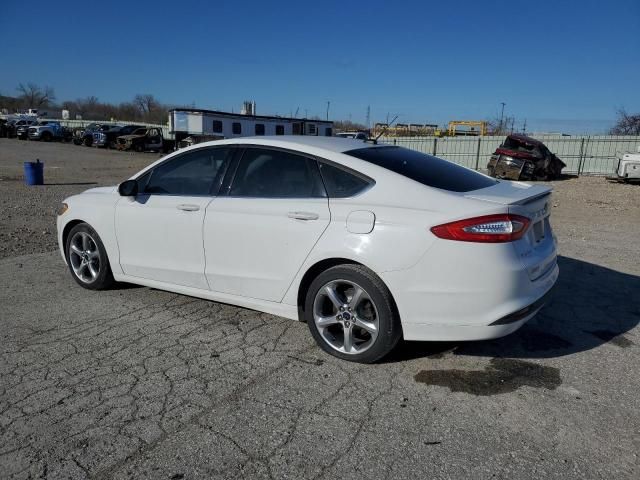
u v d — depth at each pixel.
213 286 4.24
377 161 3.74
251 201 3.98
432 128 47.78
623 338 4.10
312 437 2.79
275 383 3.36
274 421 2.94
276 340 4.02
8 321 4.37
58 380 3.38
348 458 2.62
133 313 4.56
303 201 3.74
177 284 4.48
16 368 3.54
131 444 2.73
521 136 22.89
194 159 4.44
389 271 3.35
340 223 3.53
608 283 5.54
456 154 31.61
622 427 2.90
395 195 3.46
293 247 3.72
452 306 3.26
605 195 16.31
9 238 7.82
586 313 4.63
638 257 6.80
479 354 3.79
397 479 2.47
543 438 2.79
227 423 2.92
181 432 2.83
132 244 4.70
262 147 4.08
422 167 3.88
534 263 3.41
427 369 3.56
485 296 3.21
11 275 5.73
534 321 4.43
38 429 2.85
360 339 3.66
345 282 3.55
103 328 4.23
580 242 7.87
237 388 3.29
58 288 5.26
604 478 2.49
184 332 4.16
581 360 3.71
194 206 4.25
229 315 4.52
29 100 101.75
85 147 40.78
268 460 2.61
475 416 3.00
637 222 10.37
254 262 3.95
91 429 2.85
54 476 2.49
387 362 3.66
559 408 3.09
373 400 3.16
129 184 4.61
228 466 2.56
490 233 3.19
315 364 3.62
